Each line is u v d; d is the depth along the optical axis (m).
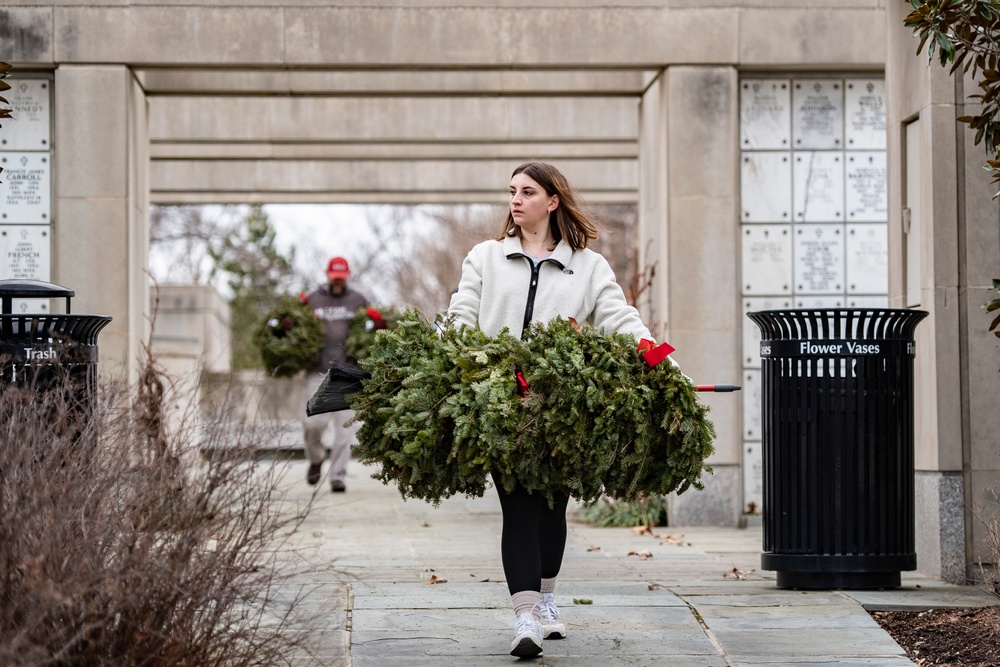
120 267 11.41
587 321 5.73
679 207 11.82
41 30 11.35
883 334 7.42
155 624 4.27
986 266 8.01
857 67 12.00
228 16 11.45
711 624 6.36
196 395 5.83
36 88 11.57
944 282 7.98
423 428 5.20
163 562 4.25
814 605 6.80
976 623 6.43
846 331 7.40
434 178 19.22
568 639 6.01
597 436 5.19
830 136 12.28
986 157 7.98
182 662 4.38
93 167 11.40
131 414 4.91
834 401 7.39
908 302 8.59
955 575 7.88
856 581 7.36
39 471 4.23
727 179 11.82
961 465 7.95
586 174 18.83
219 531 4.54
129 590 4.15
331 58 11.49
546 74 13.59
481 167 19.20
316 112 16.31
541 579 5.91
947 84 8.02
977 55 7.10
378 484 16.33
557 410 5.11
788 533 7.39
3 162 11.52
